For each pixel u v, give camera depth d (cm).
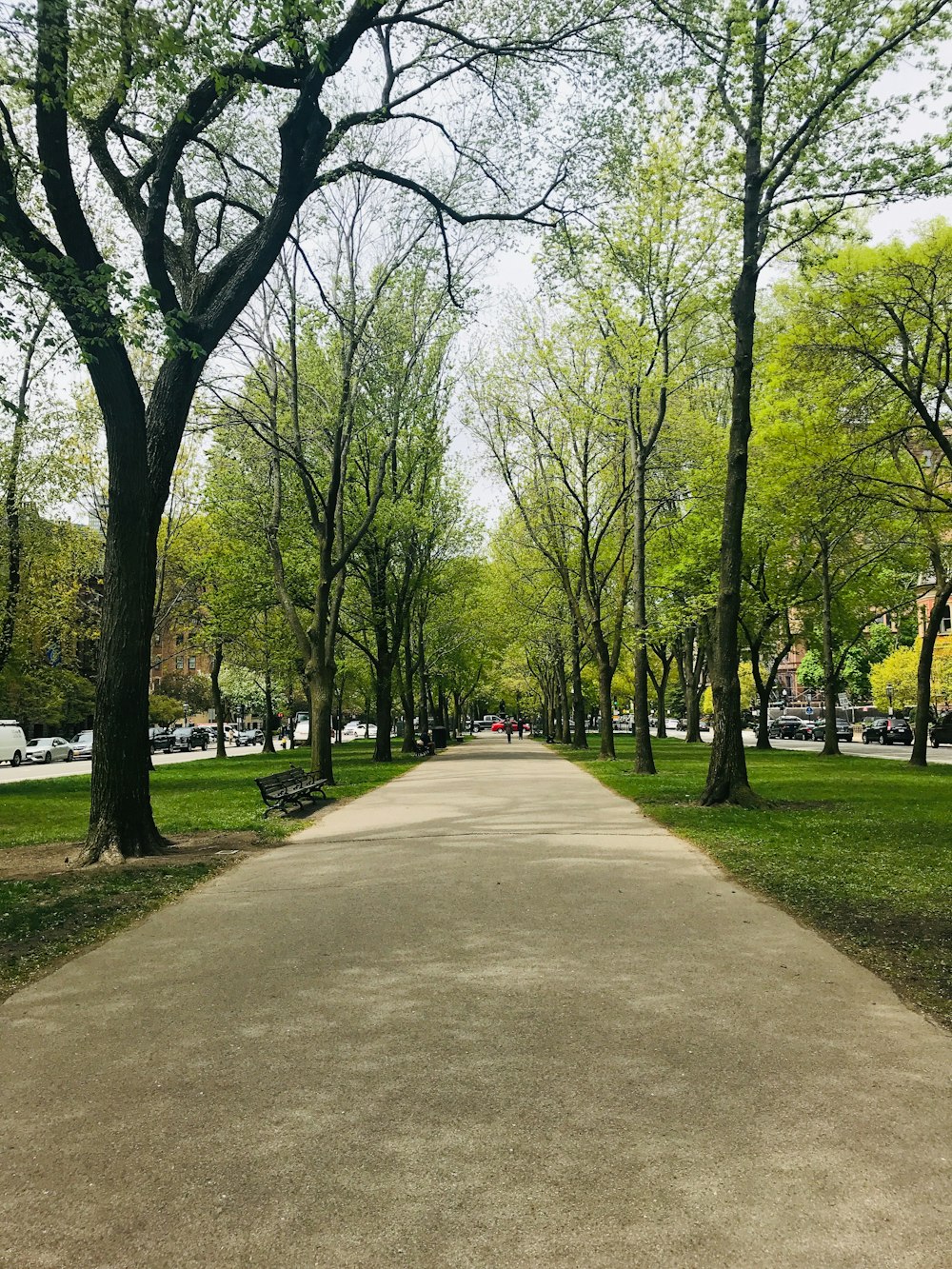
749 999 548
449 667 5159
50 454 2695
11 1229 317
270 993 570
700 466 2981
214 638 4153
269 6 886
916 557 3092
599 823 1391
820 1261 291
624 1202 325
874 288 1697
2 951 696
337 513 2583
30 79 904
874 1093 416
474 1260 293
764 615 3528
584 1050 467
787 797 1778
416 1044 478
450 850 1123
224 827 1427
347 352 2112
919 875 941
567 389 2836
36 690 5275
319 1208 325
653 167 1856
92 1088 434
